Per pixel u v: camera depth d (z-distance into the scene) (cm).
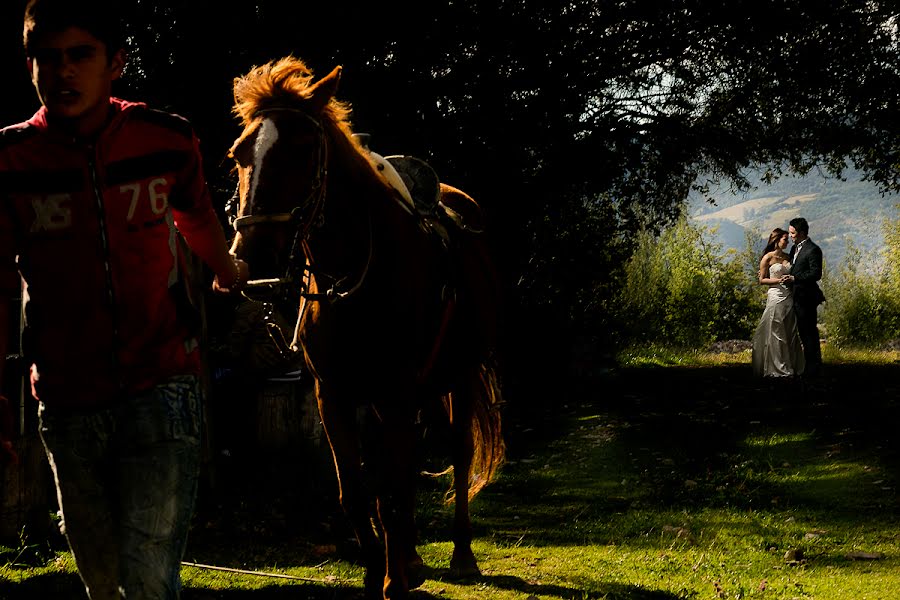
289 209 319
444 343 437
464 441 484
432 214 430
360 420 681
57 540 496
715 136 1479
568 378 1402
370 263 364
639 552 528
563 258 1433
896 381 1327
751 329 2109
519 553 526
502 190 1218
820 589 448
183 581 445
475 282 476
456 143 1115
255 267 314
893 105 1462
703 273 2028
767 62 1408
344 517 588
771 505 651
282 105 337
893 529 569
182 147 233
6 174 215
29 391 612
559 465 840
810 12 1351
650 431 983
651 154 1476
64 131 217
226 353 740
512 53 1113
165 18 831
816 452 829
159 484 230
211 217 249
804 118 1510
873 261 2327
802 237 1224
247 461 704
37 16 209
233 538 536
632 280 1992
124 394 229
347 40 934
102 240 221
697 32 1352
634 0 1223
